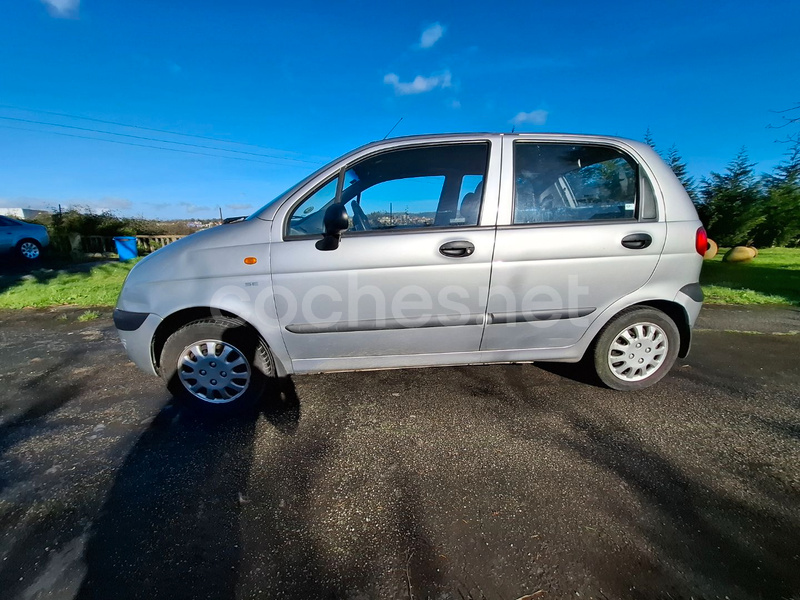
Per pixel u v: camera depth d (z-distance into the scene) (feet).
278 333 7.93
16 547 5.15
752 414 8.26
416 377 10.09
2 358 12.21
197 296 7.72
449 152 8.23
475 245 7.72
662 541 5.11
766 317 16.20
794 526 5.34
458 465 6.69
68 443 7.54
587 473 6.44
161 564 4.88
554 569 4.74
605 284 8.23
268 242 7.68
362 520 5.55
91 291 21.76
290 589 4.54
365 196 8.41
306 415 8.39
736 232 40.86
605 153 8.48
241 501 5.96
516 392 9.25
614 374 9.04
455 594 4.45
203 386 8.36
